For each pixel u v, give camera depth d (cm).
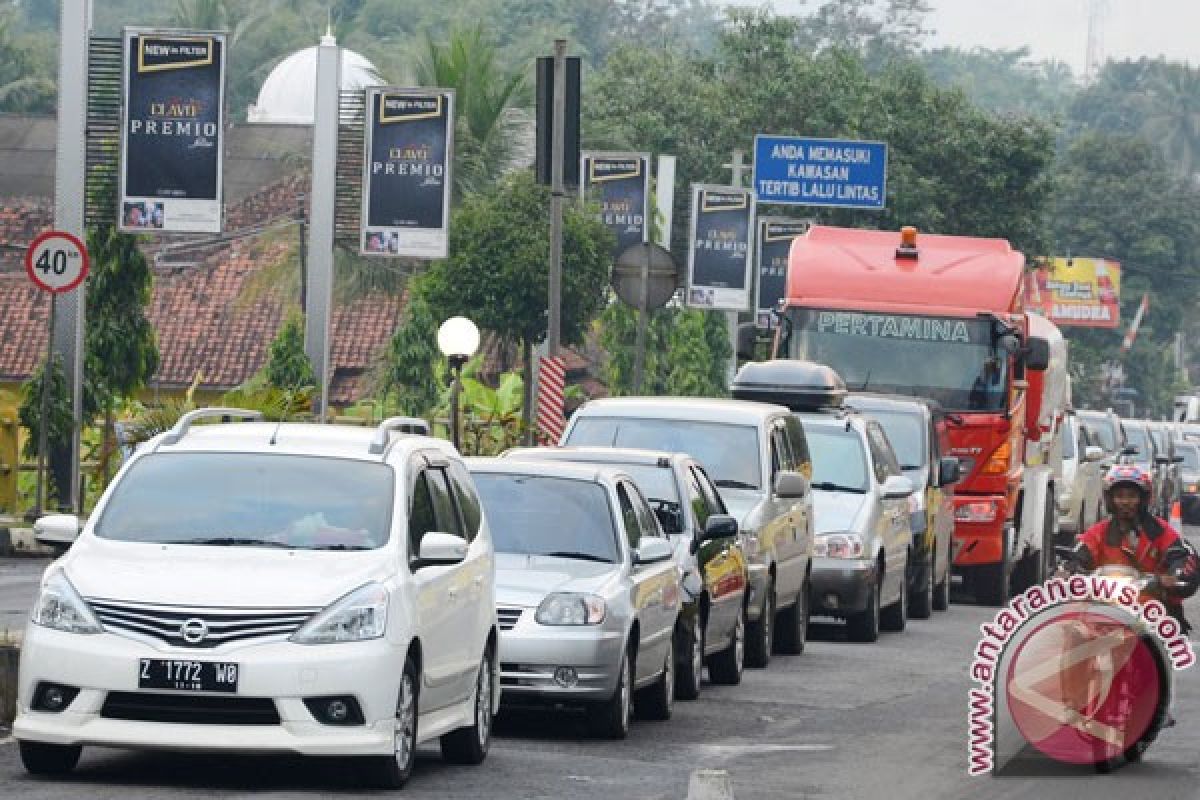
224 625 2541
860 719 3612
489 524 3397
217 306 12169
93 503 7400
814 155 11006
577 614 3181
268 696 2523
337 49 8281
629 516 3491
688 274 10012
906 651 4978
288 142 15088
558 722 3450
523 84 11269
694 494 3962
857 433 5366
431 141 7662
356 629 2564
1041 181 14225
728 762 3053
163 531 2723
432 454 2945
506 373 9569
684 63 15638
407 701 2655
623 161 9694
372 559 2662
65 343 7019
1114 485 3091
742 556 4166
